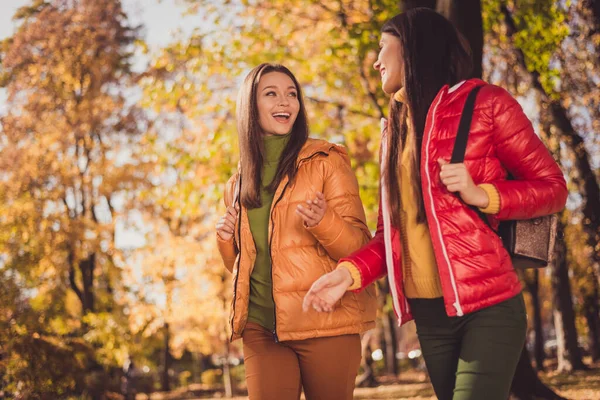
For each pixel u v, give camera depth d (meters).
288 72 3.86
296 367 3.67
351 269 3.00
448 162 2.82
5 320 15.62
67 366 16.11
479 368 2.70
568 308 20.98
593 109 13.92
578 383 13.83
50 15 28.22
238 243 3.78
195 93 16.05
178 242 24.78
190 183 15.56
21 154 26.39
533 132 2.86
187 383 45.25
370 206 16.42
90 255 28.52
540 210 2.76
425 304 2.95
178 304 25.48
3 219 24.89
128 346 23.83
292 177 3.65
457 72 3.00
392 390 20.03
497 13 13.18
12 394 15.38
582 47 13.39
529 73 14.64
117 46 28.12
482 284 2.74
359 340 3.73
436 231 2.79
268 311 3.72
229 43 15.80
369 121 16.72
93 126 26.61
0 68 28.03
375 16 12.93
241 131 3.81
